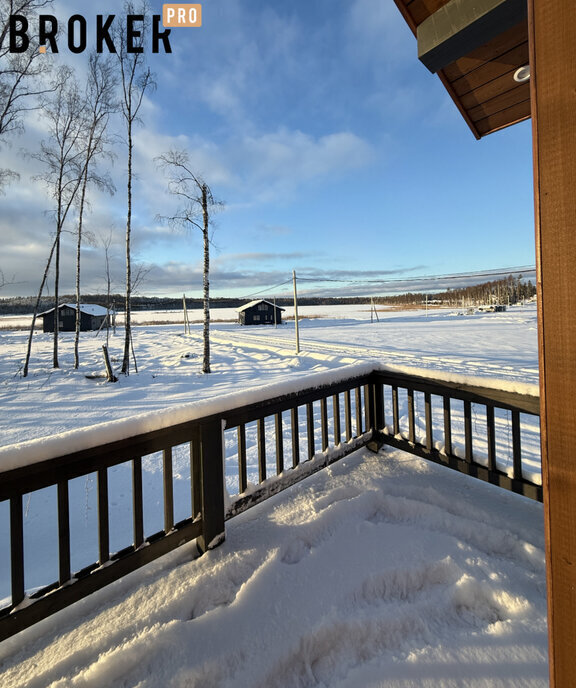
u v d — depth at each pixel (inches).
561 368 30.5
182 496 133.4
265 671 45.5
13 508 46.0
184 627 50.1
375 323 1497.3
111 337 1207.6
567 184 29.7
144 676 44.8
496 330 888.9
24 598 47.4
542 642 47.6
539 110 31.6
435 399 271.7
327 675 46.3
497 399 80.0
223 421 70.1
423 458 100.4
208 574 60.7
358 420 109.5
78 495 136.1
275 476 81.9
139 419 57.5
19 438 212.7
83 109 494.6
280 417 83.0
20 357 641.0
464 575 59.3
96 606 55.7
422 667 45.3
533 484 74.9
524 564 63.1
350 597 56.8
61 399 320.5
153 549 60.2
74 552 99.7
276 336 1009.5
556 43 30.3
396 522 78.7
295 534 70.9
